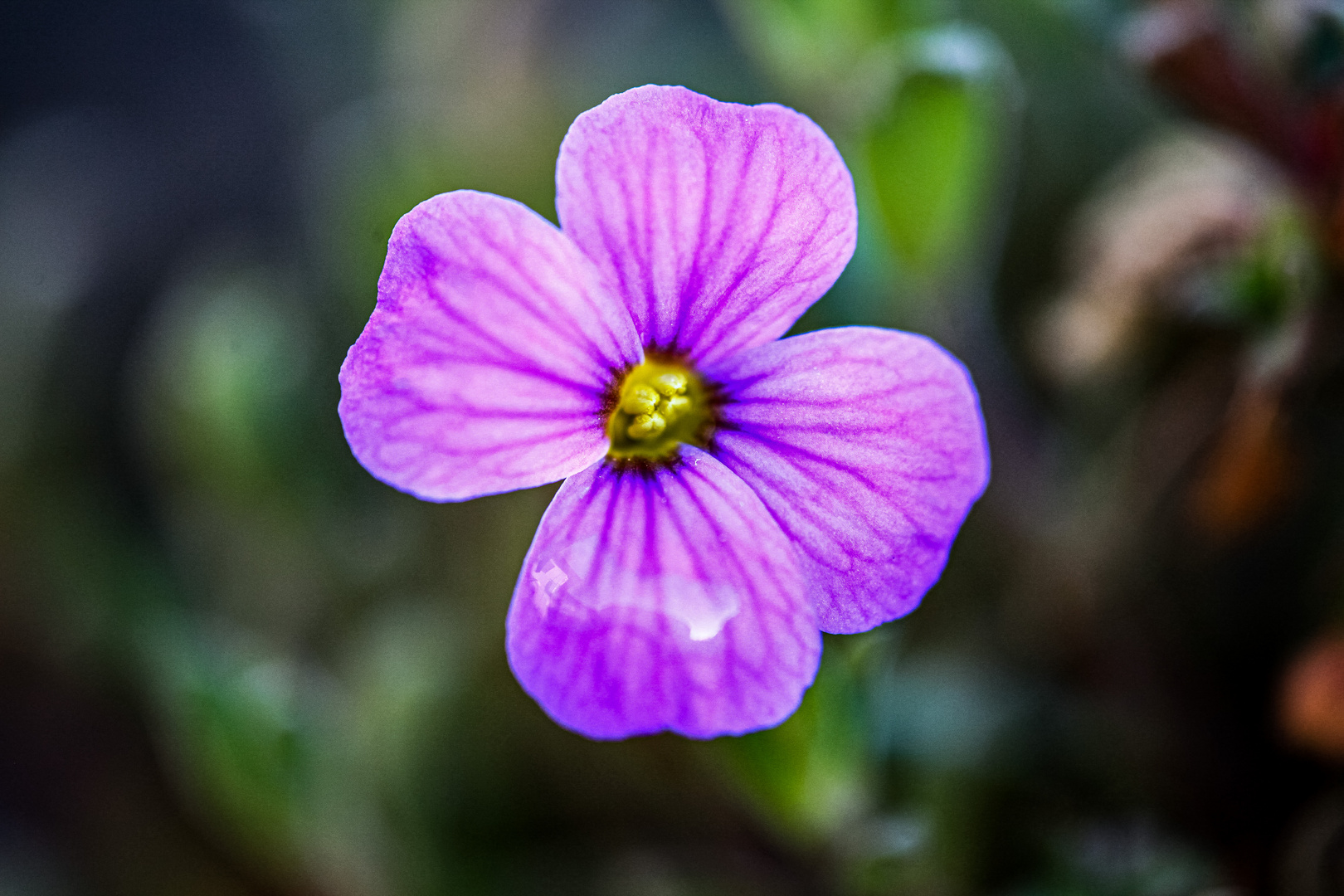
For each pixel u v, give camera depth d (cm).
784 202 8
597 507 8
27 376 13
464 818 11
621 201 8
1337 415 10
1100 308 10
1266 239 9
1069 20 10
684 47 14
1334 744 9
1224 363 10
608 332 8
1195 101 9
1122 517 10
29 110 16
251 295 13
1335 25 9
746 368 8
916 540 8
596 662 8
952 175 9
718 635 8
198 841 11
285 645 12
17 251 14
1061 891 9
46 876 12
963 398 8
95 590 12
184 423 12
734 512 8
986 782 10
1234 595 10
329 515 12
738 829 10
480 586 11
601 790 11
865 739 9
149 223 15
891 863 9
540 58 14
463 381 7
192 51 16
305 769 10
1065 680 10
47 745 12
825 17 10
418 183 12
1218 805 10
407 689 11
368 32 15
